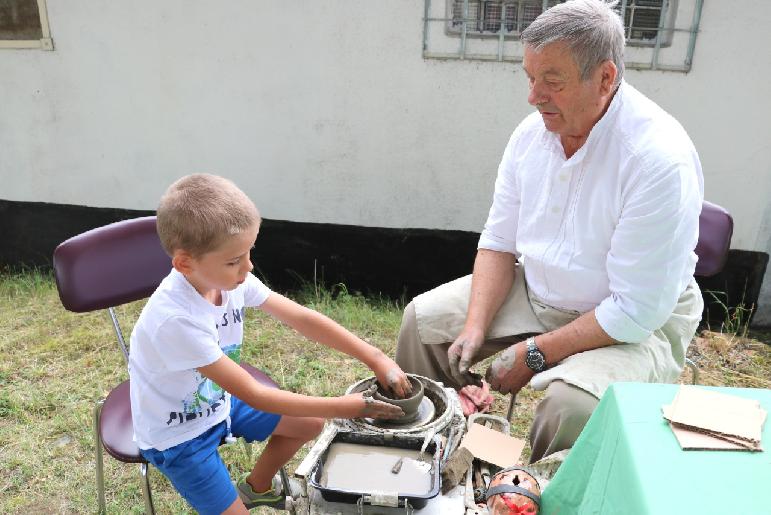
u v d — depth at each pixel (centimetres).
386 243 372
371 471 150
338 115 350
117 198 398
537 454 172
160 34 354
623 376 165
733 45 302
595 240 177
